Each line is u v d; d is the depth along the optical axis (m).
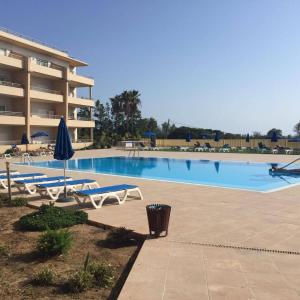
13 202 10.73
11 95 38.62
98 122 80.81
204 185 14.95
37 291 4.94
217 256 6.06
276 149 39.53
